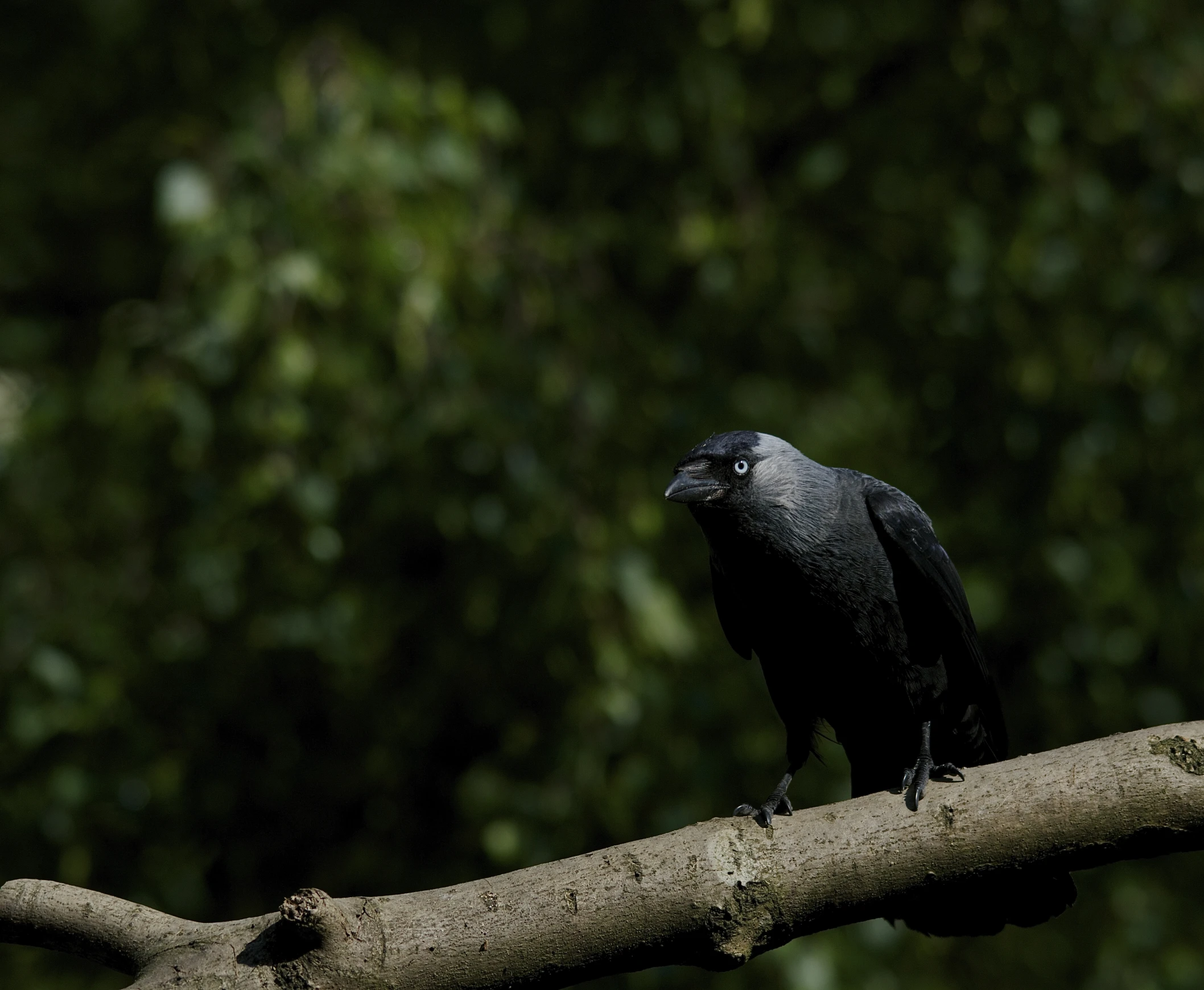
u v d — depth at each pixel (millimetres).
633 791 9500
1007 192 11547
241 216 9297
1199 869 10906
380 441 9891
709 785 9695
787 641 6371
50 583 10211
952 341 11344
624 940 4020
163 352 9625
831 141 12383
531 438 9945
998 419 11031
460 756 10984
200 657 9883
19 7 13500
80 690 9570
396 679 10750
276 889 11039
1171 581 10859
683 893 4047
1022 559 10680
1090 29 11172
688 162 11984
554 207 12266
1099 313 10914
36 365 12453
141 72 13133
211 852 10695
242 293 8992
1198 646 10977
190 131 10148
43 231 13453
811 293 11547
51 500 10602
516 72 12742
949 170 11719
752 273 11172
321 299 9141
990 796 4180
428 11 12789
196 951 3988
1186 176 10828
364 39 12727
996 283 10898
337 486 9875
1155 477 10977
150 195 12852
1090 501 10750
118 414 9797
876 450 11219
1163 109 11156
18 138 13281
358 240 9602
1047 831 4105
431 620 10445
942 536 10883
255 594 9883
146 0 12930
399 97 9820
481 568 10172
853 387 11508
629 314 11547
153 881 10016
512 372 10203
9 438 10625
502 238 10609
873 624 6195
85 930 4184
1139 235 11031
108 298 13430
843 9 12125
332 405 9766
